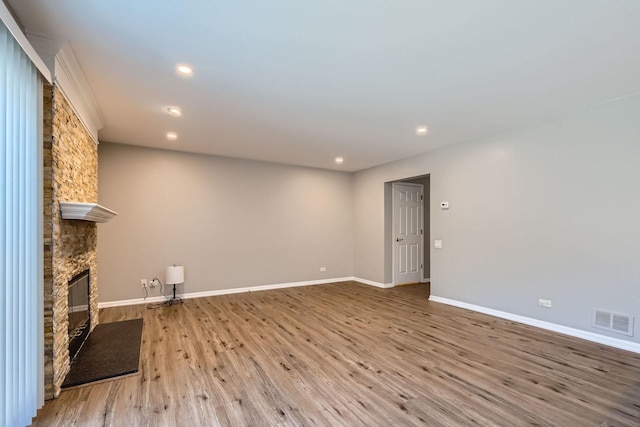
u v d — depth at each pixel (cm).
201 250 531
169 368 262
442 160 489
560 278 347
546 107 325
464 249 452
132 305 468
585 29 193
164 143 468
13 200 172
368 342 322
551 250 355
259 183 589
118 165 470
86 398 216
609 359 278
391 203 632
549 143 357
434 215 500
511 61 233
